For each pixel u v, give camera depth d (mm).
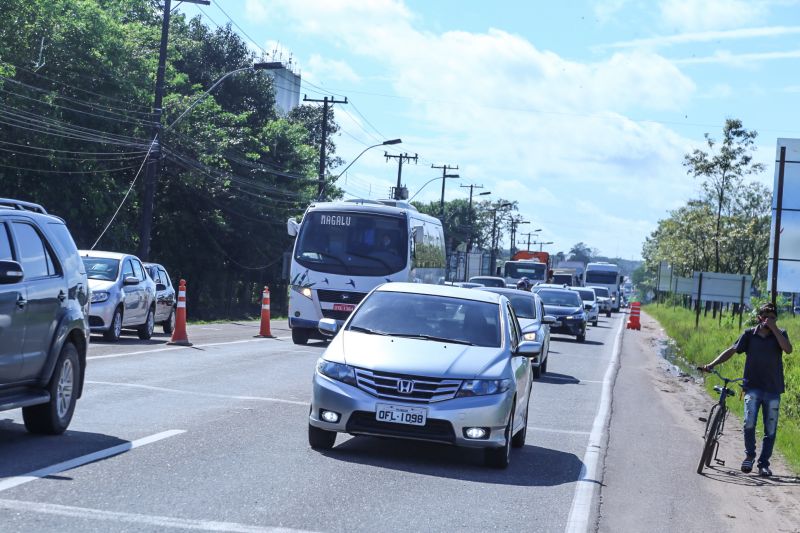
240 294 81812
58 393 11172
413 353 11312
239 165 71000
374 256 28281
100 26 50906
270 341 29188
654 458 13539
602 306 85750
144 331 27047
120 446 10727
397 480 10117
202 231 68438
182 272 68562
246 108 83875
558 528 8594
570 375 25875
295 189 78875
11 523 7223
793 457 14672
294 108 111062
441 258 36938
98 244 52250
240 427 12695
